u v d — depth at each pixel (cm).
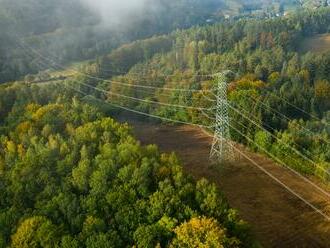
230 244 5269
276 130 10219
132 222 5600
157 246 5119
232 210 5831
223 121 9375
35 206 6088
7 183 6744
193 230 5244
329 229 7331
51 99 11156
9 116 9669
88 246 5259
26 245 5391
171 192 5897
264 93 12419
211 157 9762
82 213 5869
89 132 7744
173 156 6912
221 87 9169
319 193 8462
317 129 10156
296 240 7069
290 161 9388
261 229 7319
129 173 6256
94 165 6638
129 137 7581
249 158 9919
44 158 6994
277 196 8350
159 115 13100
